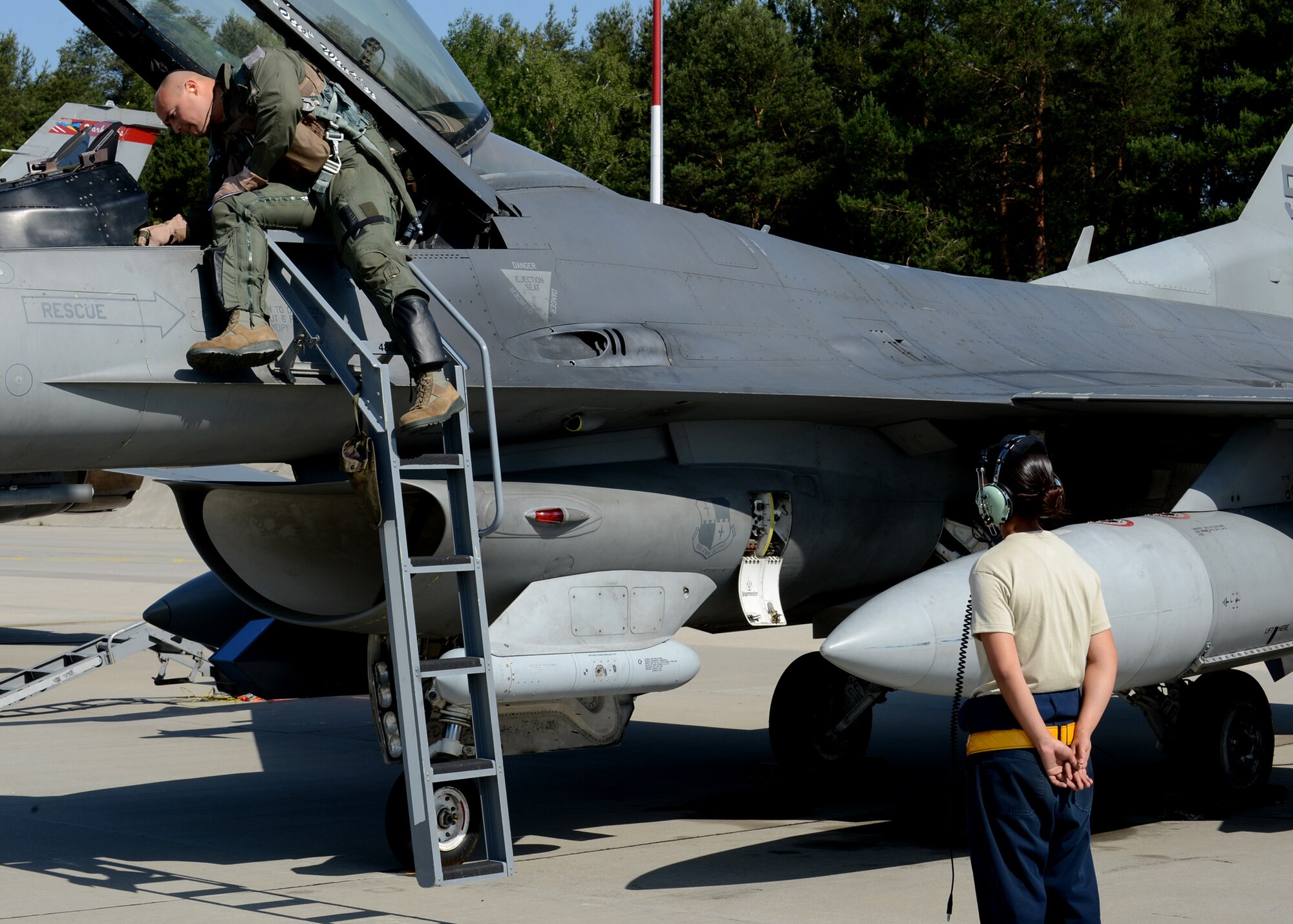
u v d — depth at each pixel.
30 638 15.46
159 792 7.38
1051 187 41.69
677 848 5.98
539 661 5.40
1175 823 6.62
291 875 5.44
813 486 6.61
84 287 4.71
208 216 5.18
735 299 6.55
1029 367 7.24
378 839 6.17
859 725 7.85
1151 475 8.03
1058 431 7.58
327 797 7.25
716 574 6.21
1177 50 41.69
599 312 5.95
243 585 6.00
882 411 6.43
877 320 7.11
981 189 41.62
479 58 55.62
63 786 7.55
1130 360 8.03
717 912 4.84
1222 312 9.73
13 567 26.16
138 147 11.89
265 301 4.90
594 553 5.67
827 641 5.25
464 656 5.01
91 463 4.99
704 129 45.44
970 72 39.44
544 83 51.94
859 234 42.72
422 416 4.74
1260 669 12.84
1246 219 10.60
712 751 8.85
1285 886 5.27
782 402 5.99
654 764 8.36
